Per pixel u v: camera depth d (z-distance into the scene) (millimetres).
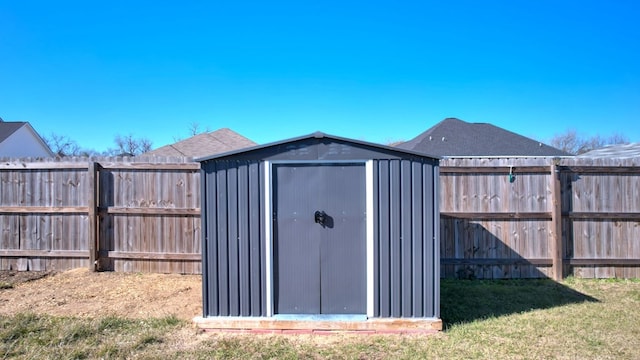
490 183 6348
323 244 4262
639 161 6219
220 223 4312
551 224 6281
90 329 4160
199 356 3605
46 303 5141
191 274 6539
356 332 4145
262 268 4273
